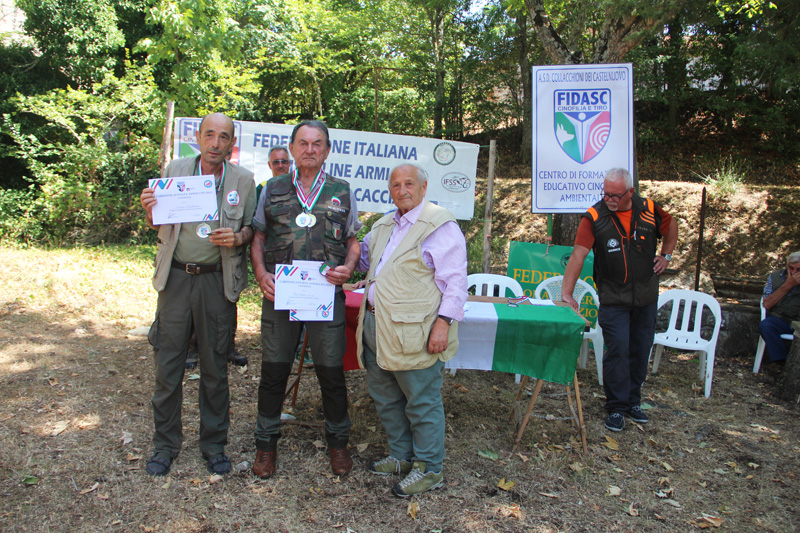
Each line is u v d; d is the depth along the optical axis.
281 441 3.32
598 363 4.54
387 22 14.16
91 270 7.23
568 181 4.87
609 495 2.92
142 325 5.44
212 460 2.93
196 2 9.63
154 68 11.10
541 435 3.57
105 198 9.45
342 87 14.55
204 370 2.86
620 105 4.79
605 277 3.79
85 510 2.56
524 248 5.31
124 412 3.55
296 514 2.62
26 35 11.30
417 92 14.53
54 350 4.59
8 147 10.27
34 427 3.26
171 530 2.46
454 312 2.68
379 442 3.38
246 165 5.23
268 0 13.02
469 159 5.27
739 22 11.18
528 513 2.72
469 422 3.74
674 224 3.83
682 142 12.82
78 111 9.86
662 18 5.20
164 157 5.44
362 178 5.30
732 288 6.73
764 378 4.89
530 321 3.18
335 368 2.87
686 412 4.11
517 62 13.73
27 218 9.39
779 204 8.30
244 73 11.44
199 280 2.77
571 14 8.88
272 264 2.80
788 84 6.62
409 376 2.74
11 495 2.62
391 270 2.72
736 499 2.94
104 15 10.82
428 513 2.67
